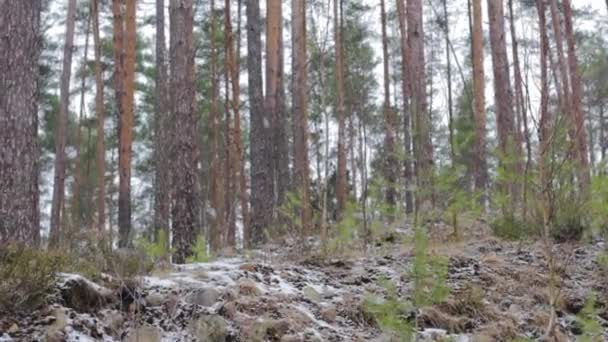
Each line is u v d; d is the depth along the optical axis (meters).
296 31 15.24
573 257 6.06
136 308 4.06
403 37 15.77
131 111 13.60
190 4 8.61
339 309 4.73
